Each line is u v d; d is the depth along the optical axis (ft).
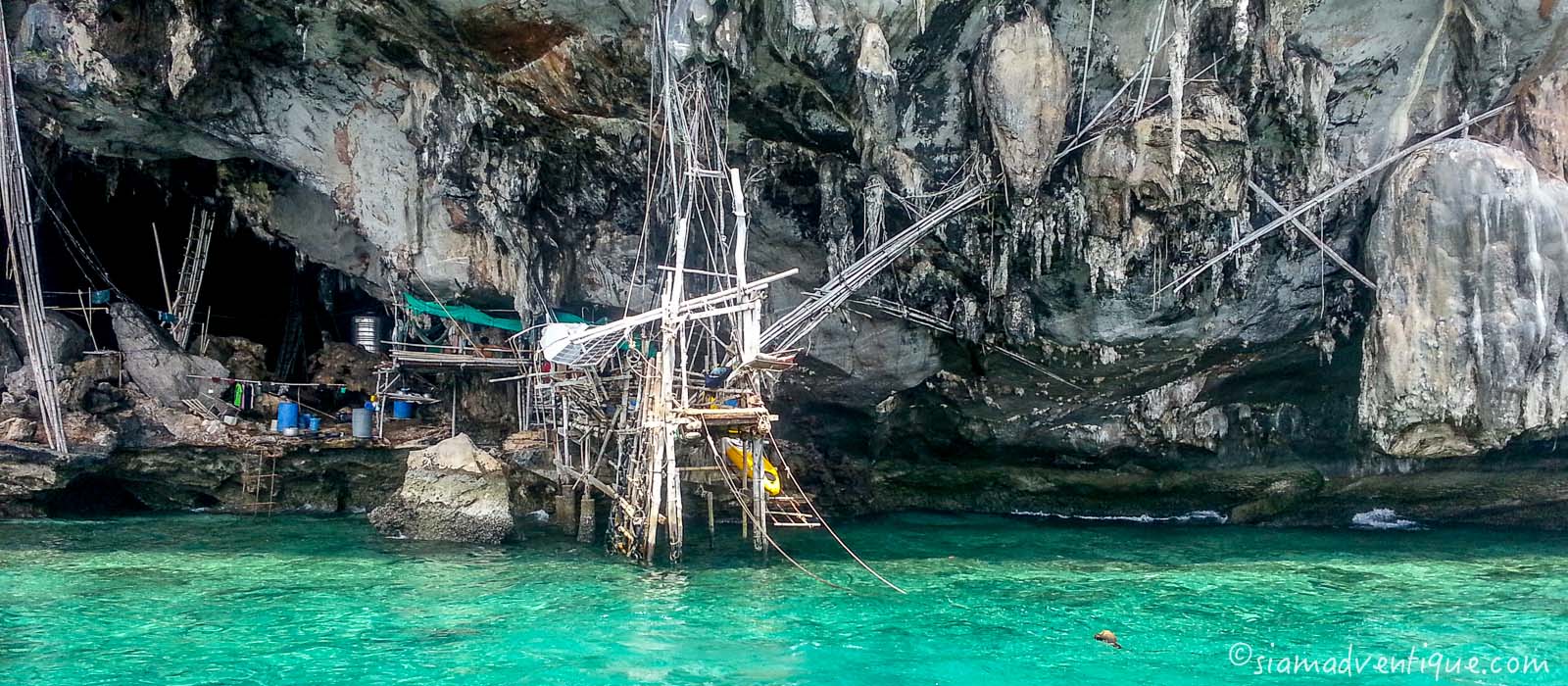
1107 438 68.49
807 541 60.85
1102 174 53.78
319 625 41.88
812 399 70.13
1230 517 70.44
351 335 82.99
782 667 37.88
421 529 58.39
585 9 52.80
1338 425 65.36
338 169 63.46
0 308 67.72
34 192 68.39
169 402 68.69
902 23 50.11
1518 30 51.96
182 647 39.11
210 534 59.62
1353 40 53.06
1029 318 60.13
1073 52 53.57
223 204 74.08
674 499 52.60
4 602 44.57
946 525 68.49
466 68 57.72
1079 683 36.50
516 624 42.39
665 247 64.39
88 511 65.98
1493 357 52.70
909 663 38.45
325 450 68.44
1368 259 55.98
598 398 58.65
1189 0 50.57
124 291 80.64
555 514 66.28
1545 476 63.41
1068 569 53.62
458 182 62.03
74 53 56.24
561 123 59.77
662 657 38.86
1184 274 57.00
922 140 55.77
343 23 56.49
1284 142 54.90
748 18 50.34
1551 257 52.85
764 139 57.72
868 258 57.41
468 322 70.49
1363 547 59.98
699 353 66.69
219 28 56.39
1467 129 55.83
